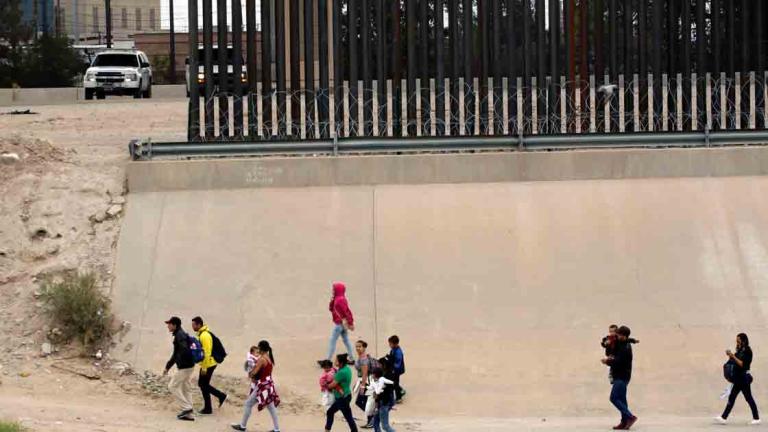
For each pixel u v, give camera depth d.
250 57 54.03
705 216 49.56
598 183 51.16
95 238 48.16
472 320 45.19
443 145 52.59
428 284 46.44
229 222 48.91
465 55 54.41
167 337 44.31
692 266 47.44
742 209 49.94
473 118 54.44
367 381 37.06
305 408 40.75
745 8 55.41
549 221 49.09
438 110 54.31
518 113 55.12
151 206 49.72
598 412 41.44
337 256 47.47
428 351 43.91
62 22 178.25
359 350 37.72
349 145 52.34
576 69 57.75
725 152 51.81
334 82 54.22
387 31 56.59
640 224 49.09
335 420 39.94
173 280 46.44
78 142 62.12
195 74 53.69
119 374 42.28
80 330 43.56
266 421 39.38
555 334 44.72
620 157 51.53
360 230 48.53
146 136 66.25
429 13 59.12
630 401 42.09
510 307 45.72
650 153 51.62
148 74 96.06
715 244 48.38
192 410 38.88
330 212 49.38
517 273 46.97
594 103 54.97
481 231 48.56
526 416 41.06
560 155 51.44
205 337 39.31
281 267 47.03
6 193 49.84
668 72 55.50
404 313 45.38
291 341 44.28
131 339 44.12
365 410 36.91
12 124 72.81
